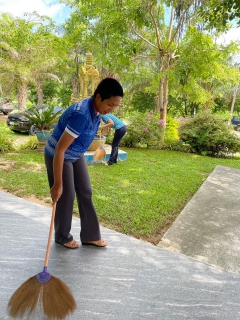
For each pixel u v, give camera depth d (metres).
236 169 6.30
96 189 4.26
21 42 14.56
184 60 8.65
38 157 6.25
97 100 1.95
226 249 2.78
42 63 15.13
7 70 14.60
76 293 1.96
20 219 3.08
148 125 8.65
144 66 13.40
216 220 3.44
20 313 1.62
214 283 2.22
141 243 2.75
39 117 6.86
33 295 1.62
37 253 2.42
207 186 4.82
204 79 9.47
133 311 1.84
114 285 2.08
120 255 2.49
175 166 6.31
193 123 8.81
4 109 19.47
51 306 1.61
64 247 2.53
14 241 2.60
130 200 3.89
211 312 1.90
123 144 8.95
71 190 2.30
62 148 1.92
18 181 4.45
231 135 8.37
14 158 6.03
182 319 1.81
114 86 1.89
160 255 2.56
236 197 4.33
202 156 8.18
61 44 15.17
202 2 5.73
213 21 5.50
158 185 4.68
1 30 13.95
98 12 9.89
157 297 1.99
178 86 11.57
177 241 2.88
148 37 10.51
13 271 2.15
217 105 20.78
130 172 5.43
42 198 3.86
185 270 2.36
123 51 8.84
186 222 3.33
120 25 8.76
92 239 2.56
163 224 3.28
